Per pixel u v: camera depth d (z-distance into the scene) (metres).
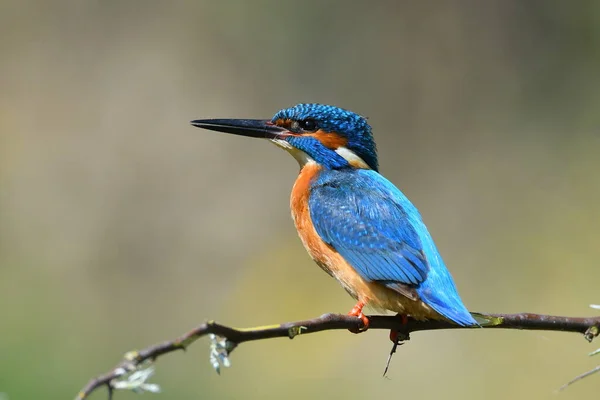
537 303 13.64
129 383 4.04
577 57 16.08
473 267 14.50
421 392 12.33
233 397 12.33
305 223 7.15
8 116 17.08
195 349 12.30
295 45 16.84
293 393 12.59
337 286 14.41
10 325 13.11
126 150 16.94
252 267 15.54
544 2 16.22
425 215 15.59
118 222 16.23
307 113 7.59
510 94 16.20
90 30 17.64
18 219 16.08
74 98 17.34
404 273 6.34
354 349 12.88
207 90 17.14
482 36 16.42
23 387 11.63
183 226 16.22
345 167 7.48
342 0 16.69
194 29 17.33
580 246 14.09
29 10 17.61
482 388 12.11
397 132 16.36
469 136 16.16
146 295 15.22
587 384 11.60
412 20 16.56
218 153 16.73
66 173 16.73
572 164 15.48
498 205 15.32
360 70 16.59
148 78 17.30
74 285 15.10
